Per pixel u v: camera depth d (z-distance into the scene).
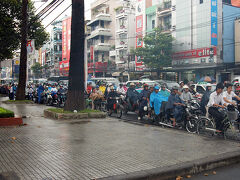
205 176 4.32
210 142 6.14
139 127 8.09
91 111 10.48
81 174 3.81
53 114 10.00
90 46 47.25
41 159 4.54
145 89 10.71
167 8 31.97
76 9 10.66
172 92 8.44
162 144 5.82
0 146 5.41
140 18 37.25
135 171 3.98
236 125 6.93
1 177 3.63
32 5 22.22
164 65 30.20
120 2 45.69
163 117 9.16
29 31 21.89
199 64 27.16
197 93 13.40
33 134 6.73
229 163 4.94
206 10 26.73
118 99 11.59
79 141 6.00
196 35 28.00
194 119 7.76
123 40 41.00
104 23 46.53
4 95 29.34
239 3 30.14
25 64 18.72
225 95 7.20
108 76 44.41
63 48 53.09
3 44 21.22
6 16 19.91
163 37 29.84
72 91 10.57
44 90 18.17
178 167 4.23
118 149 5.32
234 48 27.70
